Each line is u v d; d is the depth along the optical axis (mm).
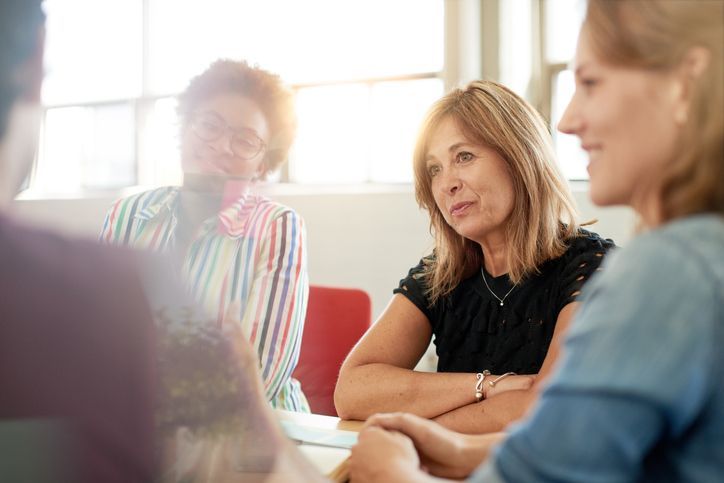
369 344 1512
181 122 1129
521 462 533
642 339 497
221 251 1265
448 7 3848
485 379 1313
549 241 1421
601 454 493
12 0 380
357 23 4227
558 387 526
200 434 480
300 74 4371
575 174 3660
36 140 409
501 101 1430
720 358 493
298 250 1460
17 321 388
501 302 1476
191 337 471
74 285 407
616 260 553
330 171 4387
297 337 1429
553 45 3879
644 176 600
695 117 558
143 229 1078
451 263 1533
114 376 412
